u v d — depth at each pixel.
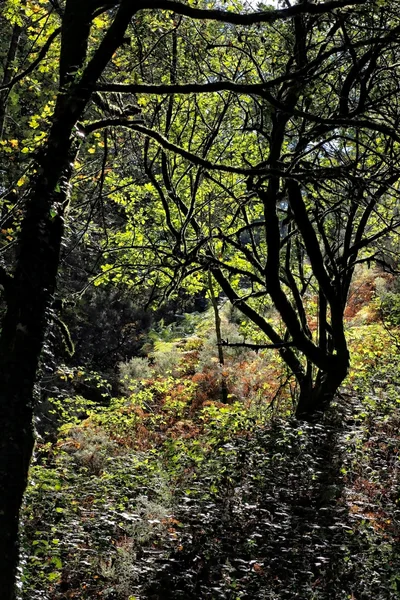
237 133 10.63
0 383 4.40
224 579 5.74
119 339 21.02
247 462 7.79
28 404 4.46
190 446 9.70
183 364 17.58
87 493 8.14
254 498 7.09
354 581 5.49
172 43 8.00
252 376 14.63
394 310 15.66
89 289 20.20
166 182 9.65
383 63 8.37
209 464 8.06
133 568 6.05
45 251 4.59
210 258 8.85
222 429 9.77
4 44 9.35
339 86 8.29
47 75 7.70
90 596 5.76
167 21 6.80
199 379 15.14
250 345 8.79
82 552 6.41
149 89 4.80
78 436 12.05
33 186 4.69
